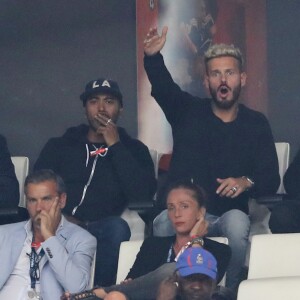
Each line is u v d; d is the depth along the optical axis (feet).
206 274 76.38
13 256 89.25
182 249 84.17
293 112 117.50
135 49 116.26
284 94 117.70
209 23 116.57
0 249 89.51
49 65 115.55
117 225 94.89
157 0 115.96
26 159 103.91
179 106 100.83
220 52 98.63
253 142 98.78
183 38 115.96
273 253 81.30
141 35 115.96
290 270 81.10
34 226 89.81
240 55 98.99
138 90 115.85
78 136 103.30
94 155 101.86
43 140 115.24
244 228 91.97
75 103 115.65
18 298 88.28
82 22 116.06
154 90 100.78
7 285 88.79
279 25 118.01
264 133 99.30
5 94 115.03
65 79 115.65
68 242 89.40
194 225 85.87
